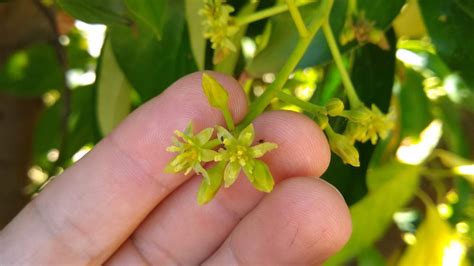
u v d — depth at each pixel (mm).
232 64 112
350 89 94
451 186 154
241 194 103
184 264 110
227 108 87
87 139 147
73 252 108
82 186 105
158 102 99
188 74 103
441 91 153
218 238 107
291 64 89
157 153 100
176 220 108
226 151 84
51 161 183
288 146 94
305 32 90
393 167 129
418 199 154
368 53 112
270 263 97
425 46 140
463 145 153
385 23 103
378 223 125
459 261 135
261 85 131
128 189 104
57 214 107
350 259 127
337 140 91
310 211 91
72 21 145
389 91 111
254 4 111
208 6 96
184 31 105
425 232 135
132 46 106
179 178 103
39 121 179
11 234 110
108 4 93
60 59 137
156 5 88
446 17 104
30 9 143
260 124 95
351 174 111
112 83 114
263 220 95
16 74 165
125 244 112
